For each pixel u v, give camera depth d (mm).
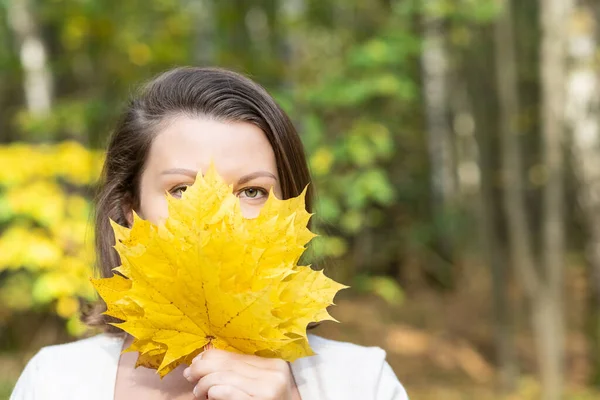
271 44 6387
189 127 1287
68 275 3275
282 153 1378
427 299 9156
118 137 1496
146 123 1366
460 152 11359
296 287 1084
